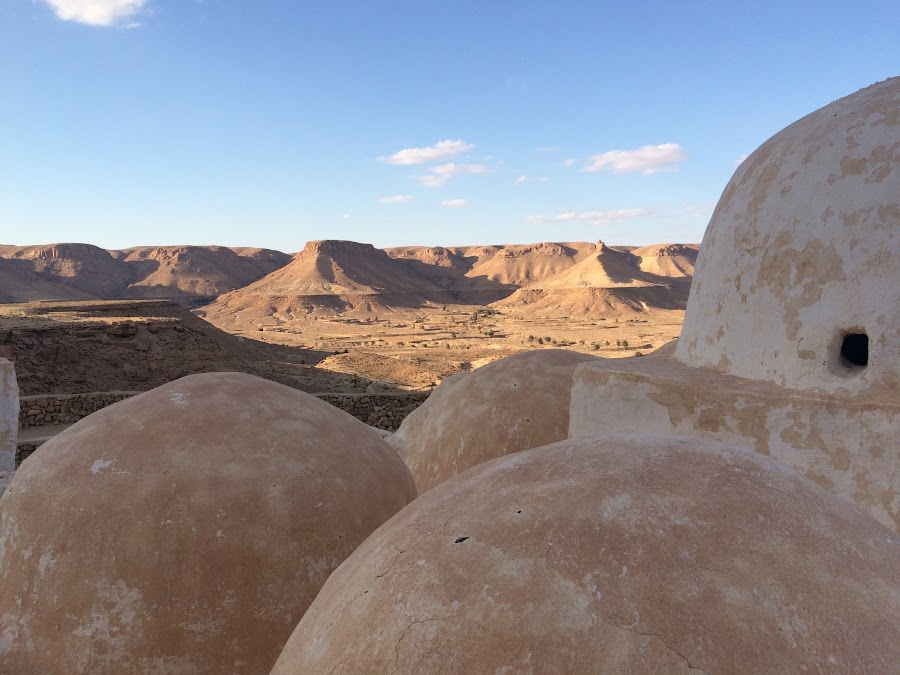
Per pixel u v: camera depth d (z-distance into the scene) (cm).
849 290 421
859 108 450
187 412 412
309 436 429
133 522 351
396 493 446
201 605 343
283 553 364
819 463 416
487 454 647
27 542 357
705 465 210
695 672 151
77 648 333
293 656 208
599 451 224
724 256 521
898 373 399
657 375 519
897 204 405
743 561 173
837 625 165
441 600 176
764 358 473
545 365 712
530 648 158
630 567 169
